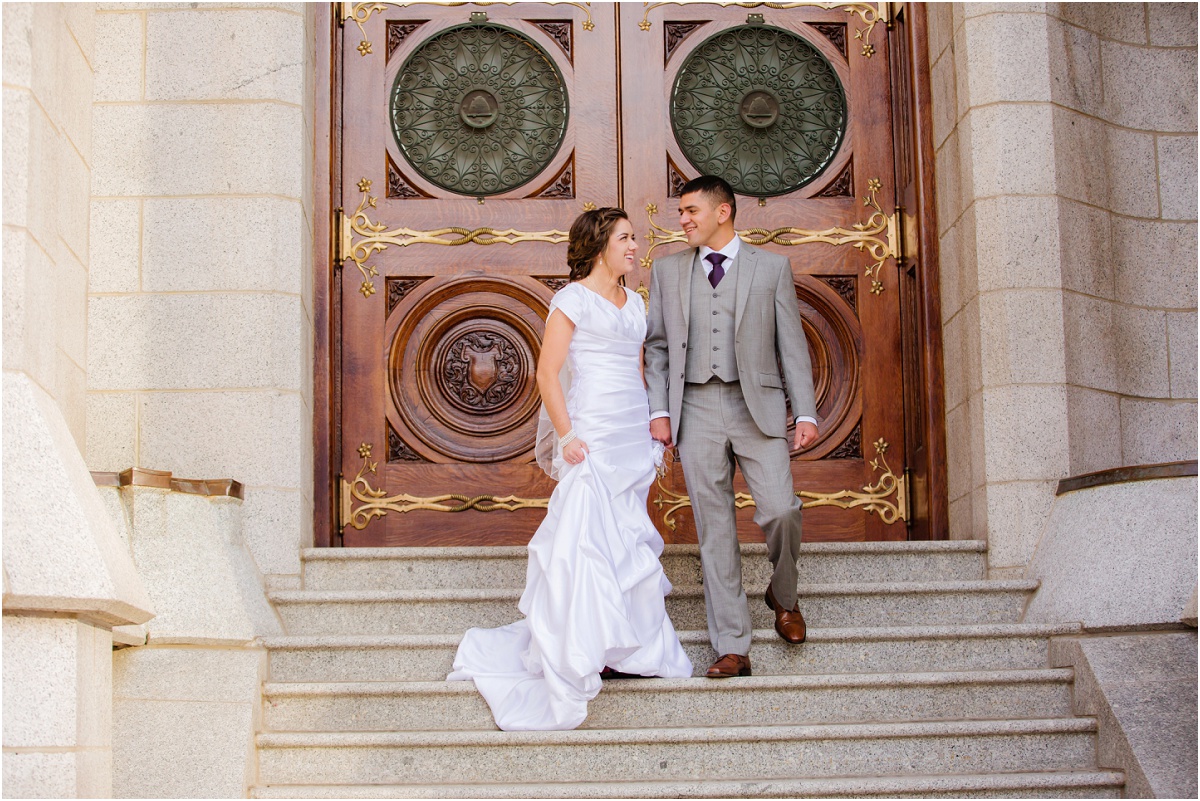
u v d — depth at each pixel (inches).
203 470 203.3
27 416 147.1
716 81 247.6
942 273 233.5
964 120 221.1
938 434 230.8
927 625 193.9
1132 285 225.8
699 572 202.7
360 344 235.5
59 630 138.9
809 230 243.9
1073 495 201.8
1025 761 166.6
